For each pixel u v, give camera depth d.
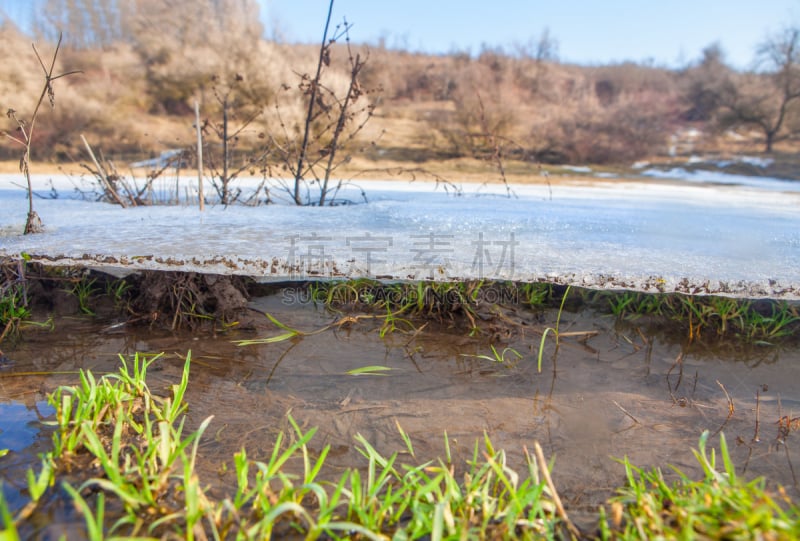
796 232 3.04
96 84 14.73
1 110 10.95
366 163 9.41
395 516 1.22
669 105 21.52
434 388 1.94
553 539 1.19
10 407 1.68
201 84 14.83
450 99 18.56
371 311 2.63
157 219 3.00
